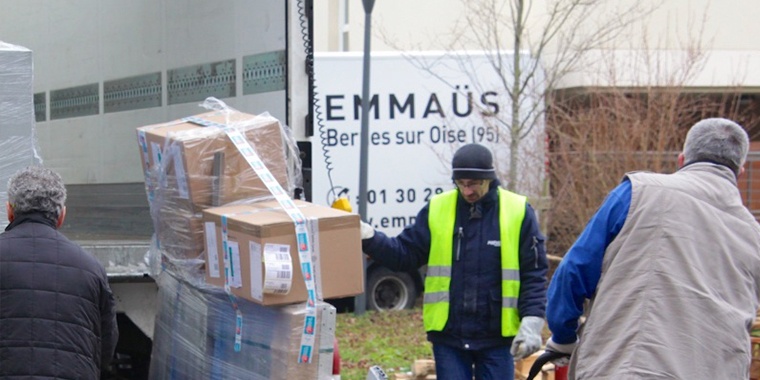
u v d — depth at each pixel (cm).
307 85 520
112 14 712
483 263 536
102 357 417
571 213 1358
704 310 379
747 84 1622
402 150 1348
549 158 1375
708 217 394
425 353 1035
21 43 852
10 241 397
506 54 1361
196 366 440
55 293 394
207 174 429
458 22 1521
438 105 1354
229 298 415
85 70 755
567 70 1365
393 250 545
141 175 679
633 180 404
